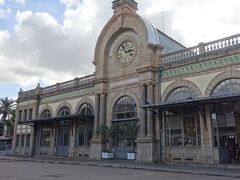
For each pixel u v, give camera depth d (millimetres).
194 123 20969
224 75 19422
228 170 16203
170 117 22547
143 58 24594
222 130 21359
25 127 37875
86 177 13031
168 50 26422
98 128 26469
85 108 30188
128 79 25953
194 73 21266
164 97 22844
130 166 19000
